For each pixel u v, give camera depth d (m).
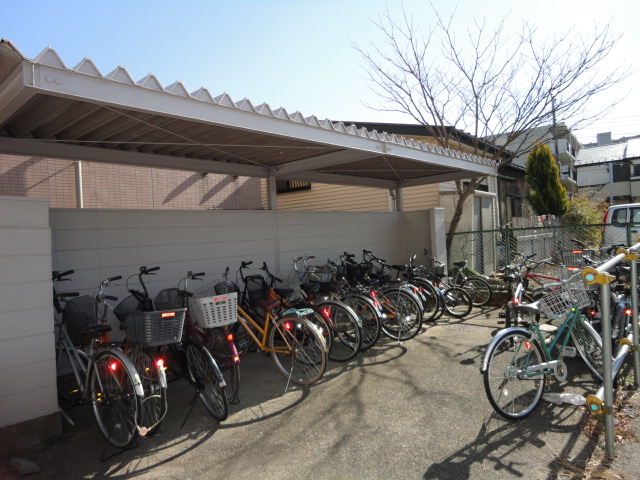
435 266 6.84
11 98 2.68
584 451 2.60
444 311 6.52
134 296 3.74
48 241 3.01
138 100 2.94
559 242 9.43
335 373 4.16
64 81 2.61
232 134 4.45
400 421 3.08
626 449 2.58
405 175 7.73
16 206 2.86
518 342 3.09
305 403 3.49
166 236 4.89
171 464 2.69
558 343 3.44
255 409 3.43
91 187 9.30
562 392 3.45
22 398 2.86
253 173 6.19
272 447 2.83
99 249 4.38
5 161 8.08
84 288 4.26
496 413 3.14
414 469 2.50
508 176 13.31
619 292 4.48
